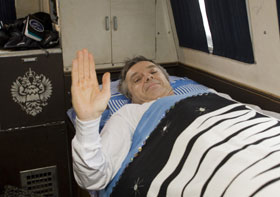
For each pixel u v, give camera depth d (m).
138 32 2.89
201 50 2.70
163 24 2.96
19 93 2.17
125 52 2.89
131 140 1.82
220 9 2.26
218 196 1.25
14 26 2.31
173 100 1.82
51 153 2.35
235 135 1.48
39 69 2.16
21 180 2.34
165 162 1.55
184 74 3.06
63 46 2.68
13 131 2.22
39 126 2.27
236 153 1.35
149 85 2.15
